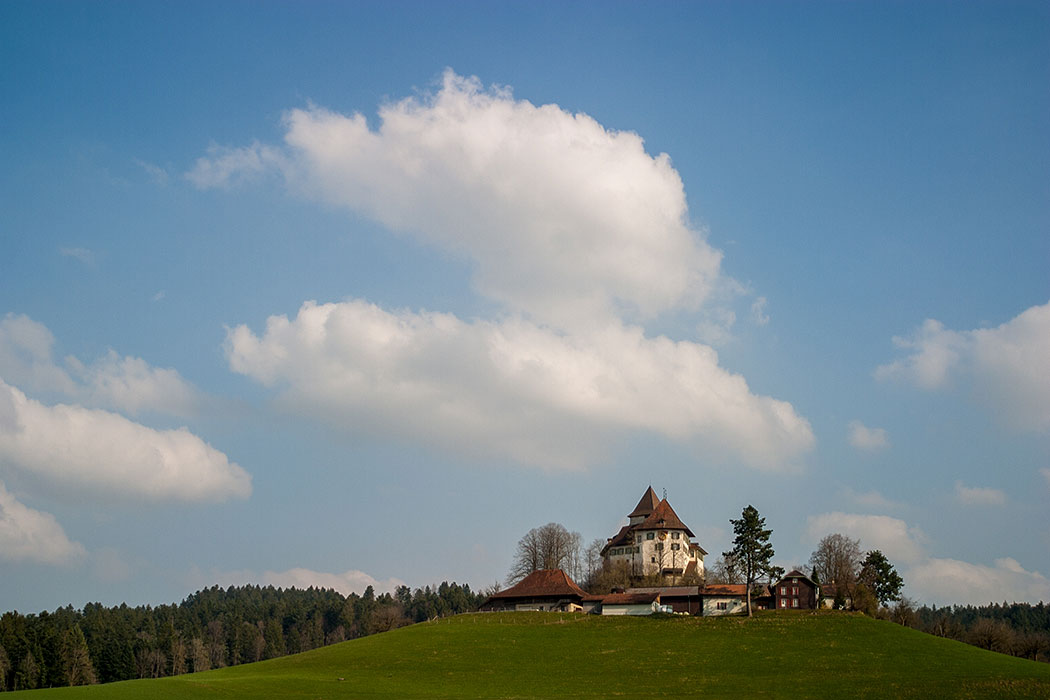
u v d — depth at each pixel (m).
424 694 92.50
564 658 113.06
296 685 96.75
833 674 100.19
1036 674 98.38
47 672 161.38
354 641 132.25
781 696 89.94
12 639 158.12
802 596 152.12
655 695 91.81
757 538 145.75
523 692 94.19
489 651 118.12
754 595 149.25
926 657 108.31
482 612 160.12
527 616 151.25
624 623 137.50
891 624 129.12
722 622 134.62
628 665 108.12
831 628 126.31
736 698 89.38
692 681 98.94
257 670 110.94
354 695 91.00
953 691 89.75
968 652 112.38
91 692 83.25
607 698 90.38
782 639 120.62
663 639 123.88
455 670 106.94
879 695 89.31
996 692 89.19
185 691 88.31
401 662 112.12
